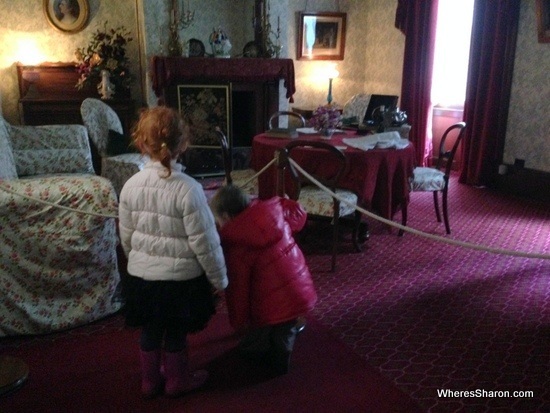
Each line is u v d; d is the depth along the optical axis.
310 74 6.93
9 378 1.87
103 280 2.54
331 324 2.58
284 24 6.14
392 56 6.68
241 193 2.03
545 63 4.94
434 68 6.09
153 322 1.79
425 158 6.26
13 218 2.27
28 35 5.70
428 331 2.51
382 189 3.56
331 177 3.42
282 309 2.00
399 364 2.23
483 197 5.18
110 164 4.57
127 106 5.81
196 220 1.71
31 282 2.38
